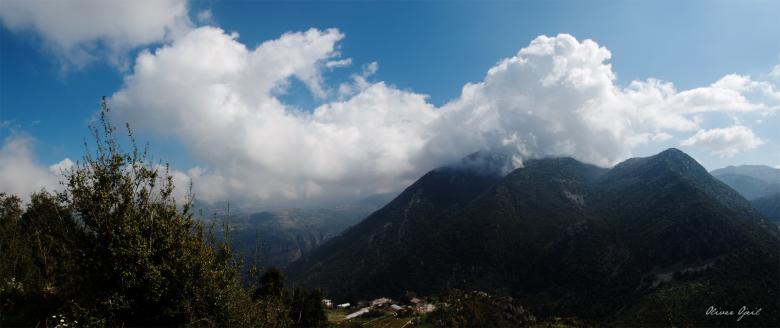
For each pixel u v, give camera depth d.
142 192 16.80
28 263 19.95
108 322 15.41
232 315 17.67
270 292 31.61
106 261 15.94
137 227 15.87
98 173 16.12
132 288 15.95
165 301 16.58
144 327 16.33
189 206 17.89
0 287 18.05
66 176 16.02
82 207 15.66
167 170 17.69
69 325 15.25
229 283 17.52
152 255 16.28
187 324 16.44
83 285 15.81
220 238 18.47
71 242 15.88
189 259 16.73
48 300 17.81
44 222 16.55
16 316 16.91
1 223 26.31
